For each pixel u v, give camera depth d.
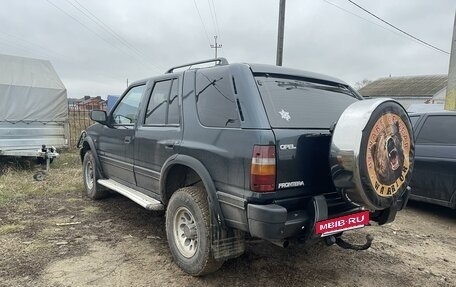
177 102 3.81
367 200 2.79
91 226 4.82
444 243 4.66
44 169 8.80
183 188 3.57
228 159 2.98
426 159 5.64
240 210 2.89
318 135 3.01
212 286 3.31
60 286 3.27
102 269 3.60
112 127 5.16
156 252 4.01
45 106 9.69
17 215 5.24
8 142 9.02
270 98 3.07
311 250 4.16
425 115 5.97
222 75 3.30
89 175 6.19
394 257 4.12
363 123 2.71
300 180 2.91
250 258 3.89
